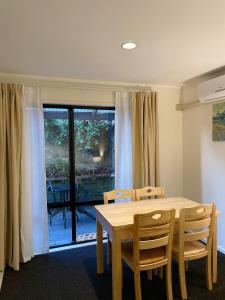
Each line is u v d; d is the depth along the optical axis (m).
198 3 1.53
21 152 2.96
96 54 2.43
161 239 2.16
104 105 3.57
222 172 3.18
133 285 2.54
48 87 3.26
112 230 2.15
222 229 3.21
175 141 3.99
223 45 2.23
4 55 2.43
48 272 2.80
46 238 3.25
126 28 1.87
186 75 3.27
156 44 2.19
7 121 2.89
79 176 3.67
